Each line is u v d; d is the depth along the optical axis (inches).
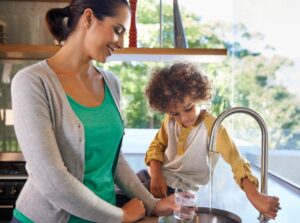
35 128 34.7
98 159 40.2
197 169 55.0
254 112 37.9
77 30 39.8
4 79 74.4
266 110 80.2
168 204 42.8
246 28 93.7
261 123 38.7
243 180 43.5
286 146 68.3
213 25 98.9
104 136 39.9
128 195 45.7
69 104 38.3
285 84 70.1
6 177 67.3
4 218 67.2
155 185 53.9
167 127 58.1
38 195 37.4
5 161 71.7
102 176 41.3
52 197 34.9
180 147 55.2
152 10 85.3
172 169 56.7
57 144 37.5
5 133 74.4
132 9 66.7
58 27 41.8
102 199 39.8
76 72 40.6
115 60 78.5
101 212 36.2
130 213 39.4
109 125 40.6
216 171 65.8
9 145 74.4
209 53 65.2
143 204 43.6
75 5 39.4
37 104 35.6
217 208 46.1
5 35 73.2
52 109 37.2
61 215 37.3
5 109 74.4
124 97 97.8
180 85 52.6
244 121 95.3
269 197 40.4
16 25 76.2
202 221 43.0
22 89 35.9
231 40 101.0
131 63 96.1
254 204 40.7
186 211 41.2
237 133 102.2
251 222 43.8
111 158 42.1
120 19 39.2
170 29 82.7
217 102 95.5
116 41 40.1
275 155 74.1
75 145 37.7
